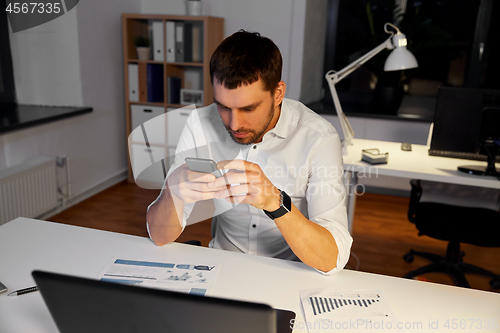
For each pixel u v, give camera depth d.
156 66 3.54
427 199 2.38
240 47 0.93
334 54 4.24
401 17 3.83
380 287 1.01
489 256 2.64
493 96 1.98
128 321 0.61
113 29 3.54
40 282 0.61
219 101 0.97
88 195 3.41
